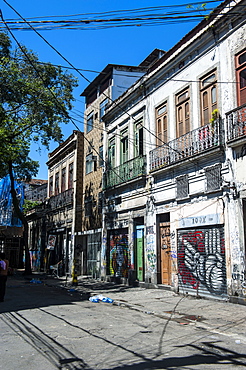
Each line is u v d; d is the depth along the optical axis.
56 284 20.17
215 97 13.50
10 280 23.47
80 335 7.52
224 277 12.25
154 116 17.47
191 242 14.09
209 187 13.15
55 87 20.48
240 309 10.59
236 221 11.79
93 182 25.02
